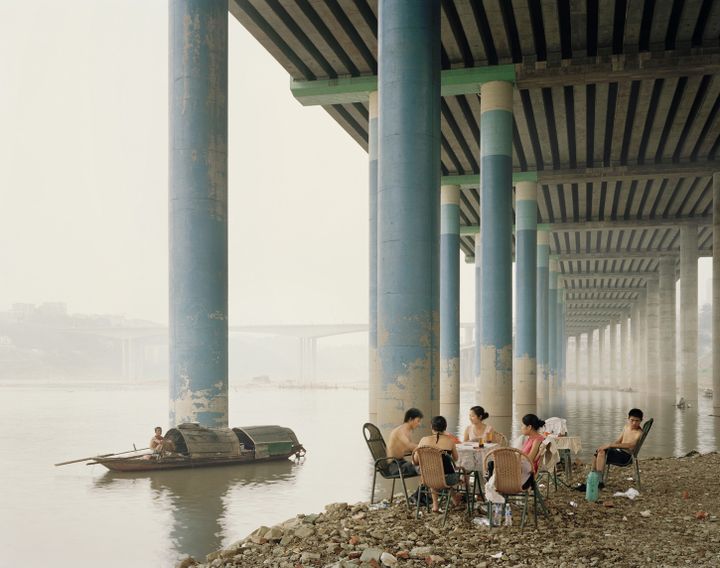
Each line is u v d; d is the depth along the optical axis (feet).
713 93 90.94
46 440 69.62
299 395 203.21
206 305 55.98
